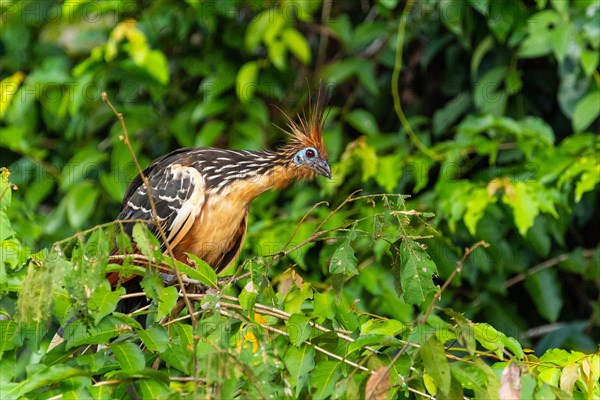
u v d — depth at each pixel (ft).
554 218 35.35
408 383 20.76
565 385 20.07
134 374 18.70
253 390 18.34
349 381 18.61
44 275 18.15
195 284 26.13
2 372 19.16
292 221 34.32
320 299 21.61
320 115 30.89
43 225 38.58
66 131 42.45
